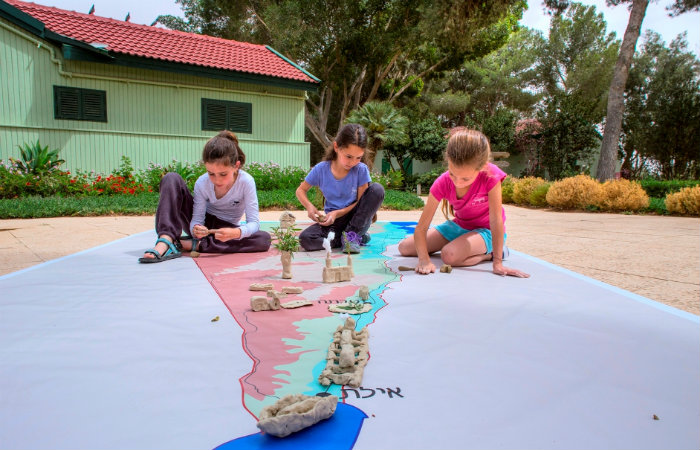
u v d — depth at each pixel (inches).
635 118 940.0
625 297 84.6
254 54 510.3
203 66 408.2
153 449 35.9
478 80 1099.3
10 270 109.4
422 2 642.8
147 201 308.0
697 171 812.6
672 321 70.4
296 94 484.1
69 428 38.8
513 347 58.6
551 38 1064.2
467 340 60.9
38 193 335.6
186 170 388.8
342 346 52.2
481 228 121.1
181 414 41.3
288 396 41.8
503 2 530.0
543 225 249.1
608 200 368.5
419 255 111.2
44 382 47.3
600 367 52.9
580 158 819.4
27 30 349.7
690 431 39.7
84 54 359.3
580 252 149.9
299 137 492.4
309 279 98.0
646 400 45.3
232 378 48.7
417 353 56.1
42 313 70.6
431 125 820.6
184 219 130.0
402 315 71.8
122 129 397.1
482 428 39.4
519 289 90.0
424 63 839.1
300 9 649.6
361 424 39.8
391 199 387.2
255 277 98.5
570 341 61.2
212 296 82.0
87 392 45.2
